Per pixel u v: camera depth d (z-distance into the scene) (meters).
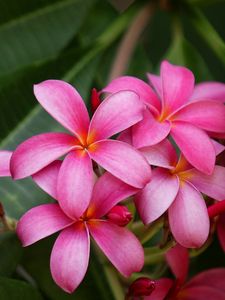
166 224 0.49
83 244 0.45
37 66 0.61
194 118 0.49
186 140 0.48
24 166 0.45
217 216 0.52
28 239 0.45
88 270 0.58
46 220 0.46
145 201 0.46
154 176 0.47
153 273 0.56
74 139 0.47
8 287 0.51
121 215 0.45
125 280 0.53
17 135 0.59
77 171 0.45
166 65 0.52
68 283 0.45
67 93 0.48
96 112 0.47
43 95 0.47
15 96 0.59
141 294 0.49
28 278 0.58
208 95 0.55
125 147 0.46
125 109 0.47
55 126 0.60
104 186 0.46
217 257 0.61
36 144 0.46
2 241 0.55
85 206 0.44
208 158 0.47
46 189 0.46
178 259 0.52
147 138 0.47
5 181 0.55
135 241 0.46
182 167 0.48
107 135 0.47
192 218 0.47
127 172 0.45
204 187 0.48
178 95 0.50
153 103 0.50
